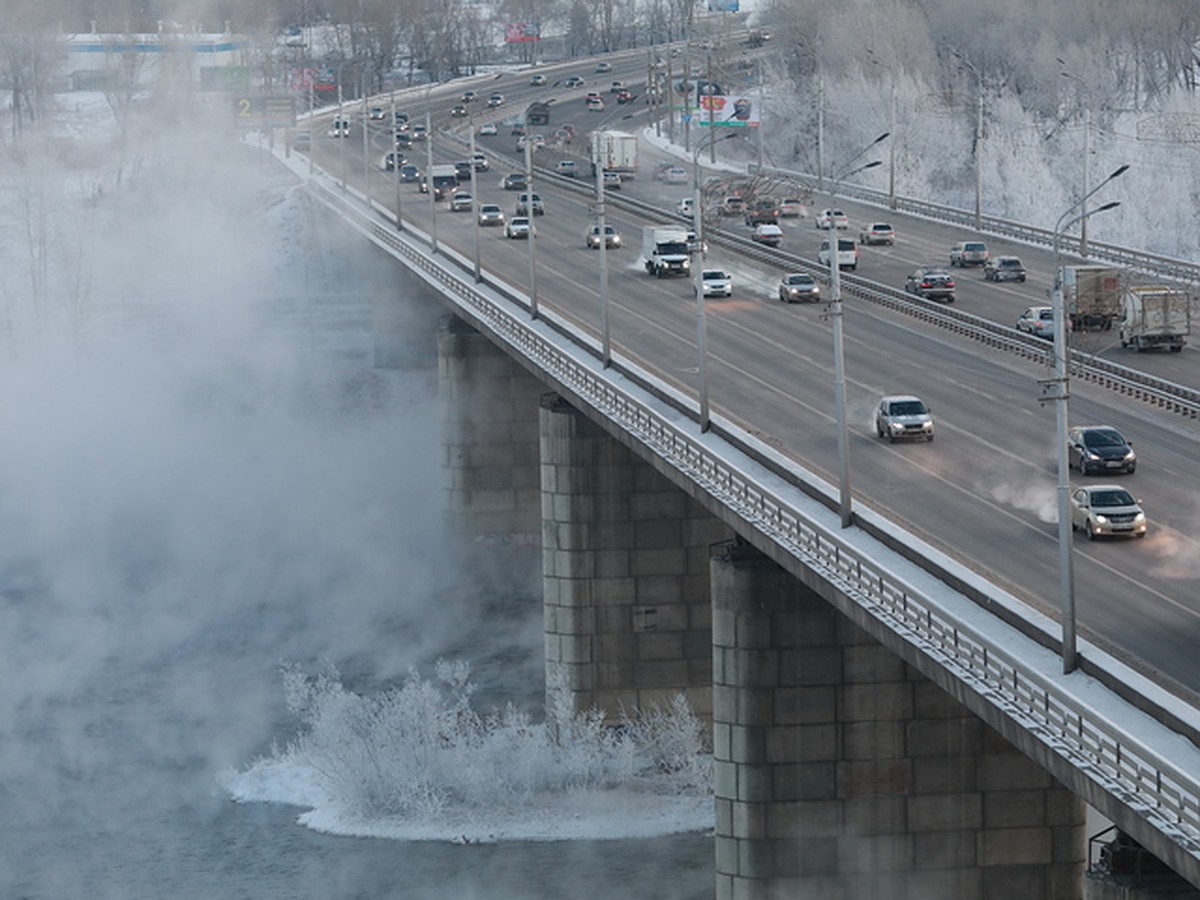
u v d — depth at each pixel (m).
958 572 57.75
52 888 79.50
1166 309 108.56
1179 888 53.31
